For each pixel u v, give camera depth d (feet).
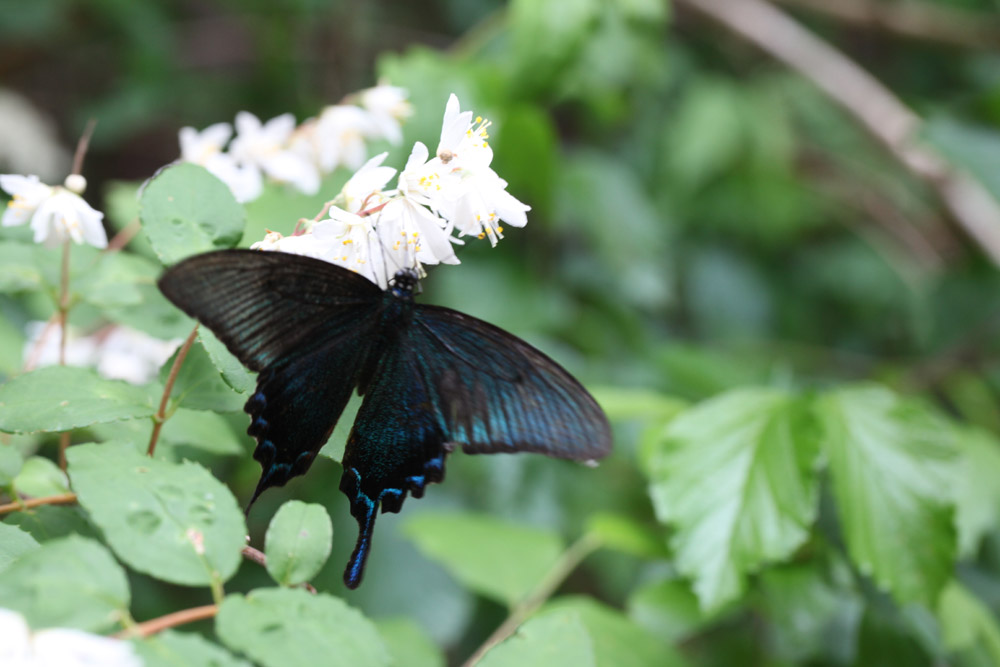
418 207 2.05
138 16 4.07
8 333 2.48
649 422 2.52
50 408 1.99
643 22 2.87
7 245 2.19
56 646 1.80
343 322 2.02
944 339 3.28
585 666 1.90
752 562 2.26
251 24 3.98
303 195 2.39
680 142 3.81
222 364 1.97
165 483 1.89
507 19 2.88
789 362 3.79
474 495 2.77
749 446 2.32
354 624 1.86
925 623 2.39
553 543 2.48
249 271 1.94
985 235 3.39
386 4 4.25
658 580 2.46
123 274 2.21
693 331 3.92
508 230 3.13
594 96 3.02
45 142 4.03
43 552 1.84
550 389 2.02
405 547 2.66
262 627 1.85
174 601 2.63
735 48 4.22
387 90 2.42
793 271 4.18
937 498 2.28
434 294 2.95
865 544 2.27
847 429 2.32
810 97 4.24
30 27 4.05
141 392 2.02
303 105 3.90
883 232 4.31
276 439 1.99
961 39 4.00
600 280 3.28
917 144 3.12
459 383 2.05
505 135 2.69
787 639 2.36
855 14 3.99
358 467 2.04
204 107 4.08
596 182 3.35
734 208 4.01
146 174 4.56
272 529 1.92
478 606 2.89
